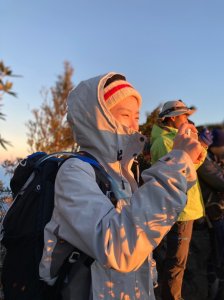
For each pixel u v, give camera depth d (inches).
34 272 56.0
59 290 54.9
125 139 59.1
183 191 51.4
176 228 131.1
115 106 60.4
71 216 51.4
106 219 50.2
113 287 54.6
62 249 54.8
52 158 61.6
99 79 59.7
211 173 147.8
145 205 49.9
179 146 55.4
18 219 57.8
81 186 52.8
